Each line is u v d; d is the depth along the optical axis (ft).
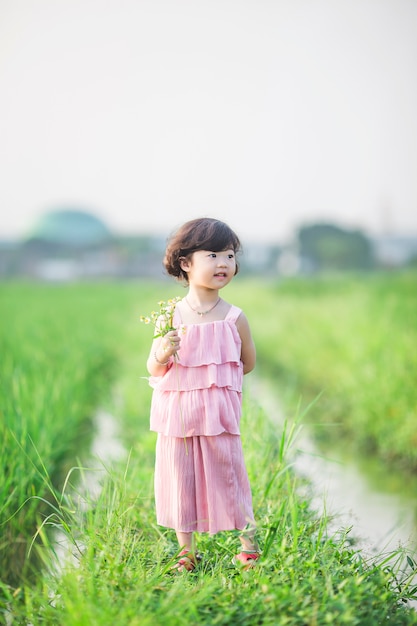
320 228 119.24
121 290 87.56
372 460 21.08
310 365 32.89
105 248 140.15
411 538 14.90
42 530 12.14
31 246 138.82
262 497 13.93
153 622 9.34
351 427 24.13
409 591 11.86
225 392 11.73
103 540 12.12
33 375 22.66
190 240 11.87
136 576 10.77
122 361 36.86
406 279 57.72
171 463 11.77
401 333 28.22
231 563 11.91
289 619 9.64
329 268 116.88
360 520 15.94
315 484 17.49
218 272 11.84
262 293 69.00
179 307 12.21
